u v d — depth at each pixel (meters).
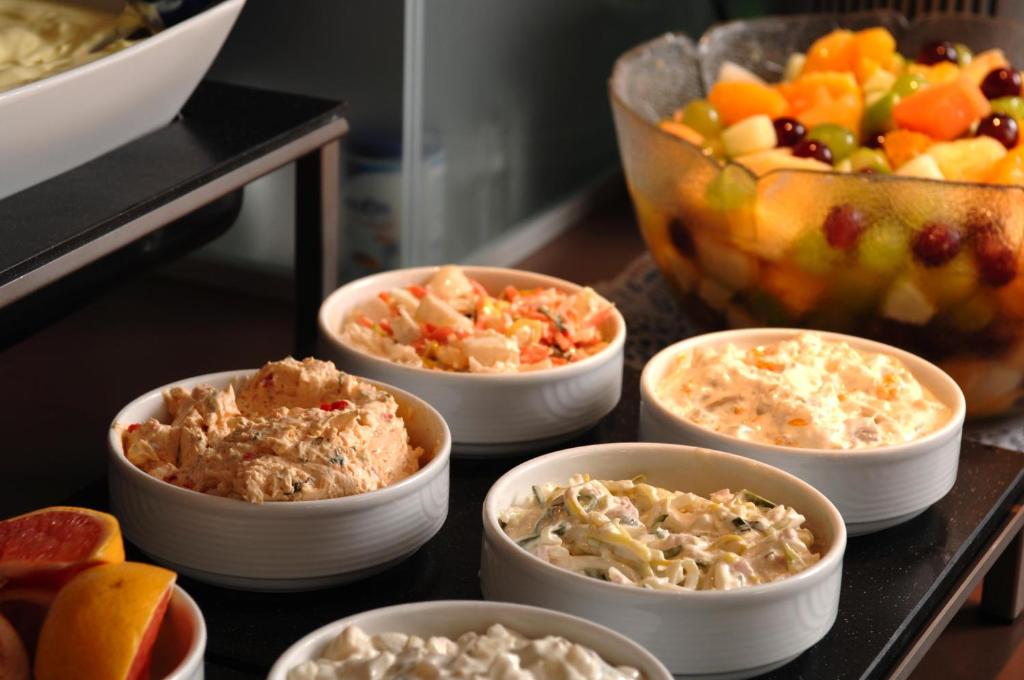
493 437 1.33
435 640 0.89
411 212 2.20
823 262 1.75
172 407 1.20
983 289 1.71
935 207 1.67
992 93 2.08
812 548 1.10
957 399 1.32
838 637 1.12
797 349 1.38
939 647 1.53
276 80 2.16
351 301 1.47
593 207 2.86
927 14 2.53
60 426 1.83
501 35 2.36
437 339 1.39
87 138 1.31
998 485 1.39
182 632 0.90
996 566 1.55
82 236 1.21
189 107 1.53
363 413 1.13
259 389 1.21
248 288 2.26
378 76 2.10
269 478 1.05
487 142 2.40
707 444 1.24
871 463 1.21
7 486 1.68
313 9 2.09
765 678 1.06
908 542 1.27
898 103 2.02
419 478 1.10
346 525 1.07
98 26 1.38
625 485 1.14
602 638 0.90
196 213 1.59
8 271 1.13
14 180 1.25
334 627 0.90
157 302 2.21
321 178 1.57
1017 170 1.85
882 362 1.38
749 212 1.77
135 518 1.09
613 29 2.78
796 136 1.99
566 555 1.04
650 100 2.32
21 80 1.27
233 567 1.06
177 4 1.38
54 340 2.05
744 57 2.46
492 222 2.49
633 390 1.53
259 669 1.05
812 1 2.77
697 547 1.05
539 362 1.37
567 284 1.51
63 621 0.87
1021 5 2.58
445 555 1.21
